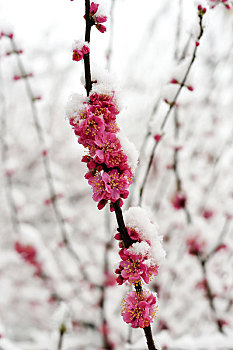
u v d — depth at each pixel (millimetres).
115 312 3457
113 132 1048
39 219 4918
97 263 3854
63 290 3561
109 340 3152
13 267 4430
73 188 5406
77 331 3586
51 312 4391
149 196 3916
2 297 4328
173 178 3424
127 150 1070
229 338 2389
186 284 3373
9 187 3600
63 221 3480
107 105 1035
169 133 3221
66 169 5750
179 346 2316
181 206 2945
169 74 2004
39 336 3498
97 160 1021
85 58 1041
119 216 1043
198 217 3121
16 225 3422
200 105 3508
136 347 2240
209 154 3797
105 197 1043
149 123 2279
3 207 4641
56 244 3732
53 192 3221
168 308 3361
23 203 3910
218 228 3324
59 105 5551
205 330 3275
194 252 2885
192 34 1733
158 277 3326
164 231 3488
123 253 1076
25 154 5301
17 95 4691
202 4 1546
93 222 4879
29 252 3275
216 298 3209
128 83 4500
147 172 2047
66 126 5789
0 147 4020
